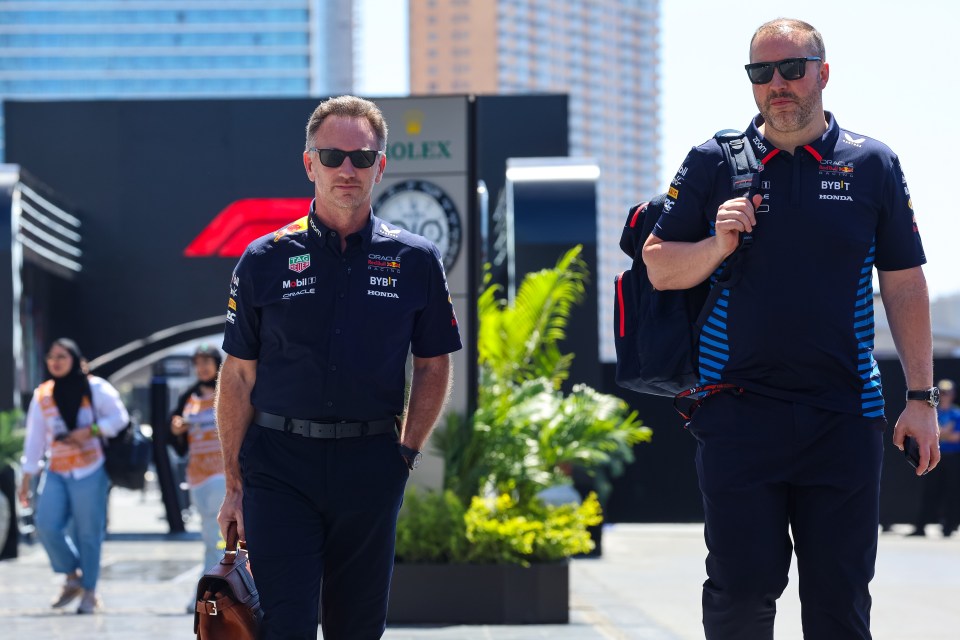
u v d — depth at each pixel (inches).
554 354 659.4
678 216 244.7
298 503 248.1
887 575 728.3
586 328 958.4
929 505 1063.0
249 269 254.1
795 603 584.1
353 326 250.5
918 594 636.7
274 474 249.0
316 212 255.6
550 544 525.3
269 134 1192.2
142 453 575.5
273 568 245.6
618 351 257.0
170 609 586.2
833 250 234.7
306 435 249.3
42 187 1074.1
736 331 238.2
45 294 1157.7
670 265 240.1
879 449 237.8
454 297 577.0
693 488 1072.2
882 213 239.8
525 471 569.3
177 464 1154.7
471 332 573.3
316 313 250.1
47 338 1164.5
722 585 237.8
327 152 249.0
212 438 547.5
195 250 1193.4
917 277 243.0
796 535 240.7
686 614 559.8
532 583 519.2
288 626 241.6
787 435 233.6
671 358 245.6
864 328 239.0
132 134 1193.4
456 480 561.9
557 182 982.4
